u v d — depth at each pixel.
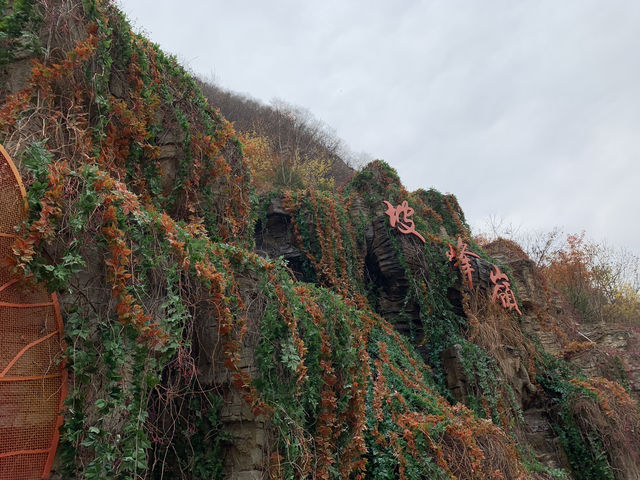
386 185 14.36
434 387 10.54
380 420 7.50
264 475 5.22
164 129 7.14
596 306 23.06
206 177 7.27
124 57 6.51
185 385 5.45
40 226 3.94
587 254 24.59
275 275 5.92
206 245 5.43
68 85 5.50
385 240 12.46
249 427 5.37
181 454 5.34
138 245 4.65
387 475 6.95
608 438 11.64
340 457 6.14
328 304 6.62
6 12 5.48
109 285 4.46
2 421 3.76
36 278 3.92
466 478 7.14
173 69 7.41
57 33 5.54
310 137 26.19
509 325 13.27
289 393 5.55
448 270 12.60
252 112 26.06
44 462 3.90
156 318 4.65
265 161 17.86
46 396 3.98
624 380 14.57
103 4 6.35
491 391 10.84
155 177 6.53
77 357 4.08
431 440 7.20
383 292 12.47
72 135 5.34
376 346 9.90
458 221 15.80
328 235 11.95
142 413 4.23
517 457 8.49
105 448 4.02
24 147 4.62
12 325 3.90
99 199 4.32
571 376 13.34
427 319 11.85
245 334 5.54
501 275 13.84
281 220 12.38
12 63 5.36
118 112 6.10
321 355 6.18
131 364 4.41
